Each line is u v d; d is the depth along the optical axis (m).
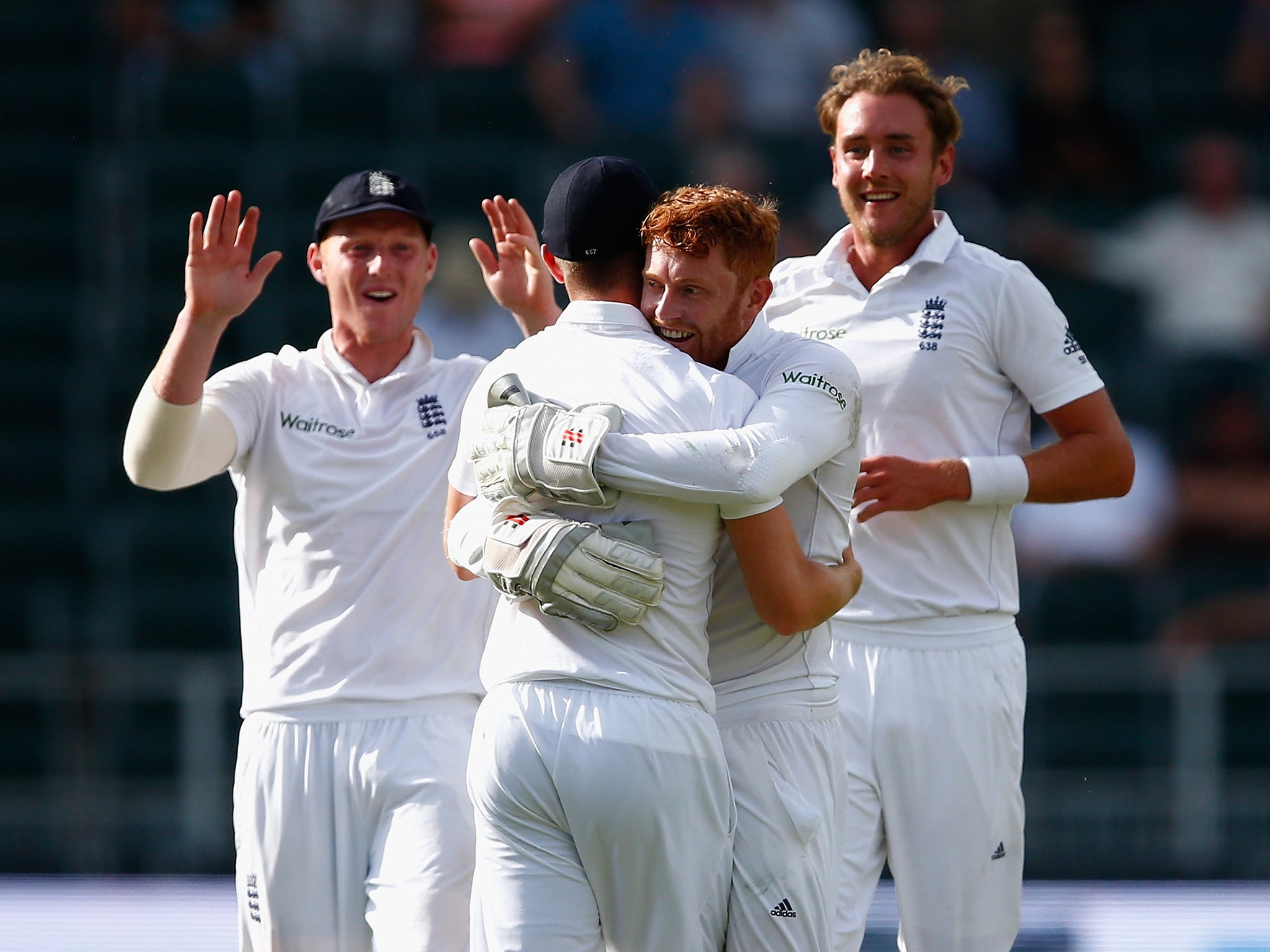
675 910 10.84
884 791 13.84
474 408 11.51
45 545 31.52
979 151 35.88
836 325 14.20
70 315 35.81
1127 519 29.61
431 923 13.11
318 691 13.52
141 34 39.06
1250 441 30.81
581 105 38.06
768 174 35.62
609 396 10.97
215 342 12.66
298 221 36.19
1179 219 35.44
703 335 11.33
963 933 13.91
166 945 19.39
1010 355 13.98
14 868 22.75
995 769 14.00
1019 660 14.30
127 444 13.05
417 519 13.65
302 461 13.67
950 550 13.93
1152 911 19.12
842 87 14.03
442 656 13.70
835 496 11.61
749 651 11.72
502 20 39.66
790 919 11.45
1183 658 24.97
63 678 25.31
